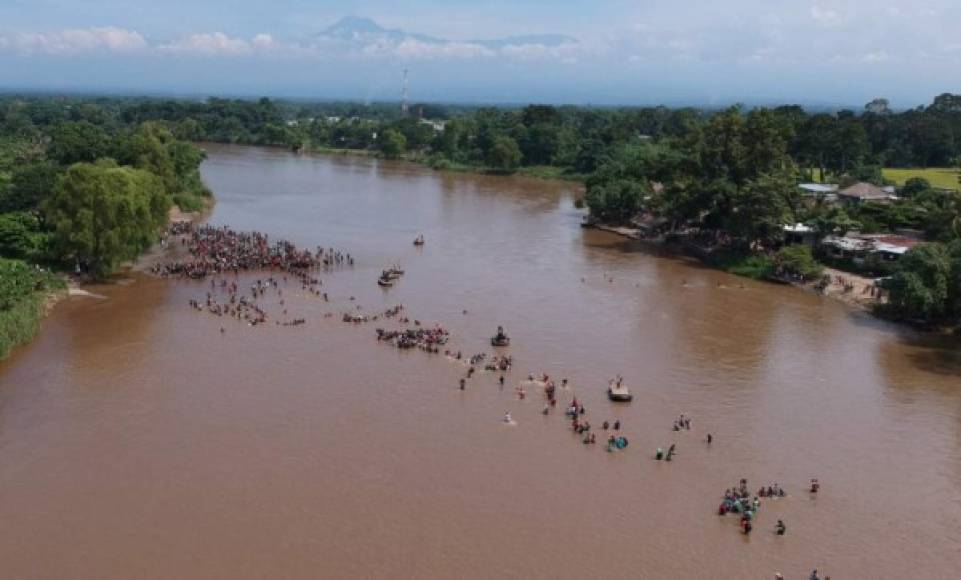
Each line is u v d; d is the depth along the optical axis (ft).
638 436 289.12
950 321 420.36
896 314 433.48
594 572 213.05
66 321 389.19
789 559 222.48
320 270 506.07
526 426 294.25
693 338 398.01
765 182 536.42
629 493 251.80
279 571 207.92
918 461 278.67
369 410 302.45
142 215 468.34
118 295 434.30
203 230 602.44
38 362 336.70
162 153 654.12
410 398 314.35
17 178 533.96
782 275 512.22
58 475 248.52
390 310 424.46
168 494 240.94
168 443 271.08
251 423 287.89
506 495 248.11
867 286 477.36
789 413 313.32
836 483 262.26
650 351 377.09
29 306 380.78
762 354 378.32
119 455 262.06
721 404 319.47
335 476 254.68
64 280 442.91
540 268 533.96
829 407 320.09
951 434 299.58
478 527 230.89
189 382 321.52
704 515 241.35
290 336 379.55
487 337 388.16
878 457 280.51
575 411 301.63
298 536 223.10
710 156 602.44
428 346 368.68
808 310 451.12
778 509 245.86
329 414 297.74
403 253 565.94
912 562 223.10
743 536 231.91
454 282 488.85
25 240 460.96
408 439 280.92
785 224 552.00
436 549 219.82
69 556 210.79
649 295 474.08
